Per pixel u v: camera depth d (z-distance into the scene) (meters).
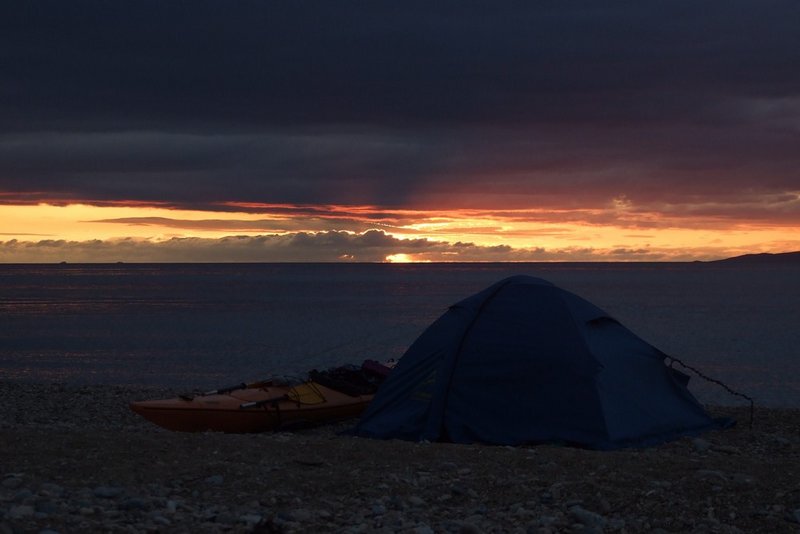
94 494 8.52
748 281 187.75
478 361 14.35
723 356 40.84
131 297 113.94
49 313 77.81
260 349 44.22
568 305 14.77
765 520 7.90
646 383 15.00
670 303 92.25
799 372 34.72
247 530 7.36
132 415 18.77
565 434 13.44
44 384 23.86
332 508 8.44
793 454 13.15
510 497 9.02
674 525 7.88
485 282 187.62
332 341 48.62
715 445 13.71
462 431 13.83
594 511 8.41
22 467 9.68
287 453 10.98
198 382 31.78
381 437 14.15
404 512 8.34
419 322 64.00
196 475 9.60
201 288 152.38
